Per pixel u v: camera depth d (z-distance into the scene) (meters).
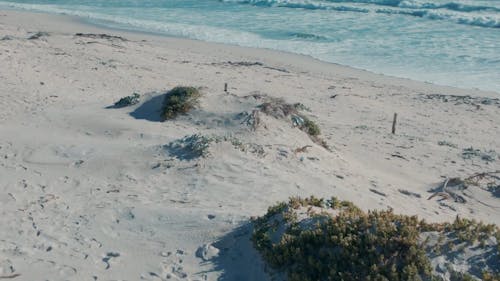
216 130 14.41
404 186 12.77
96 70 26.33
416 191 12.44
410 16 53.53
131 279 6.80
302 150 13.14
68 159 12.13
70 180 10.77
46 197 9.70
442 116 24.52
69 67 26.19
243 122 14.48
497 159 16.41
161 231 8.07
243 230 7.84
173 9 59.91
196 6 62.31
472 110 25.69
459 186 12.92
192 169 11.19
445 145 18.70
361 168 13.73
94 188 10.32
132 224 8.36
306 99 25.77
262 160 11.98
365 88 29.56
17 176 10.94
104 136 14.45
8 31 37.09
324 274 6.29
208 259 7.25
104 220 8.54
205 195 9.86
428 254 6.15
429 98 27.89
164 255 7.39
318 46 40.72
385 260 6.12
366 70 34.22
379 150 16.94
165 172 11.13
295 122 15.07
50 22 47.81
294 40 42.78
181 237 7.85
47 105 18.52
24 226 8.31
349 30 46.75
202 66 31.45
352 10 57.59
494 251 6.17
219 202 9.46
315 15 55.09
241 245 7.50
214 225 8.09
